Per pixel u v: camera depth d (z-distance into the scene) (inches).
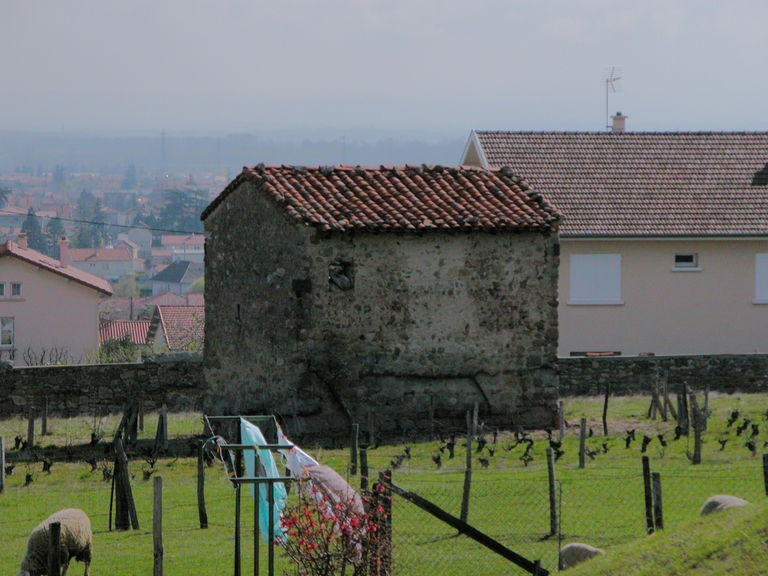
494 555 1309.1
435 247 2089.1
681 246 3053.6
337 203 2087.8
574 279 3011.8
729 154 3307.1
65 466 1926.7
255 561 1122.7
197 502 1601.9
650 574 1048.8
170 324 5123.0
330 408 2041.1
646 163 3260.3
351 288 2046.0
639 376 2669.8
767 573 964.0
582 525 1419.8
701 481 1621.6
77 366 2578.7
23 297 5177.2
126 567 1296.8
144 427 2394.2
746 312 3083.2
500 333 2127.2
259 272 2148.1
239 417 1363.2
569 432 2122.3
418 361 2085.4
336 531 1110.4
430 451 1946.4
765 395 2571.4
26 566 1194.6
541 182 3166.8
